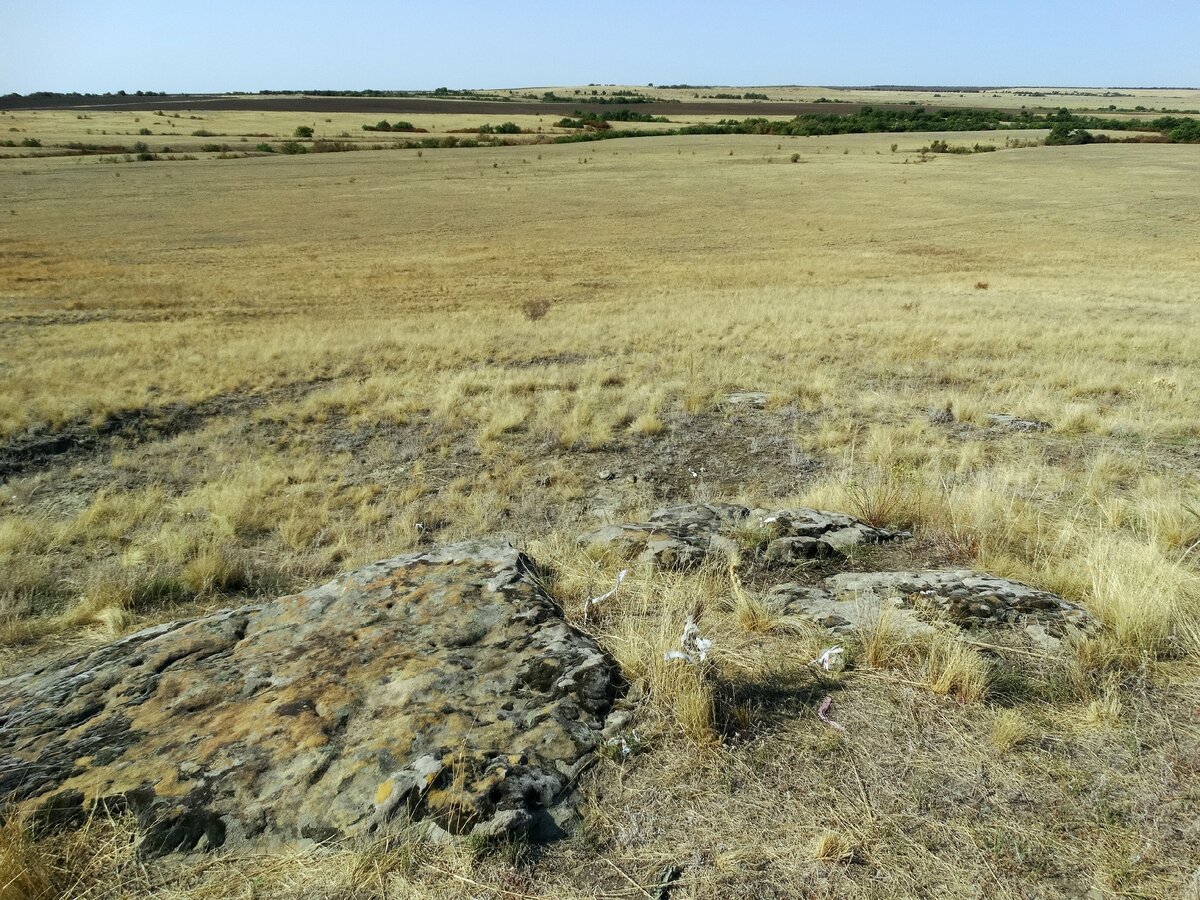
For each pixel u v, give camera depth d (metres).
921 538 4.64
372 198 56.31
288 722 2.55
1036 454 7.35
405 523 6.54
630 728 2.56
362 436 9.96
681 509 5.22
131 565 5.94
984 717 2.61
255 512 7.18
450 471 8.38
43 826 2.15
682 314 20.25
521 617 3.21
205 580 5.36
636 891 1.94
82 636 4.69
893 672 2.90
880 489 5.31
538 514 6.84
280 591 5.40
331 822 2.13
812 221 46.50
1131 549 3.84
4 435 9.84
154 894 1.95
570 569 4.19
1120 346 13.99
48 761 2.44
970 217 46.34
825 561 4.23
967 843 2.07
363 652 2.98
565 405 10.73
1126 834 2.08
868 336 15.59
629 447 8.87
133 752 2.45
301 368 14.25
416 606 3.34
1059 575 3.77
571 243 40.44
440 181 64.56
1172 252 34.97
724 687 2.79
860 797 2.25
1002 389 10.70
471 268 33.78
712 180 64.00
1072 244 37.81
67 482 8.54
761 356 13.93
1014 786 2.28
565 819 2.19
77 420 10.66
